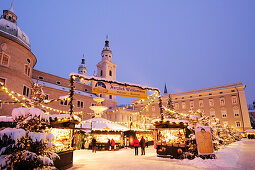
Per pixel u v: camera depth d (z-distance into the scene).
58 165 8.54
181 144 12.41
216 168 9.20
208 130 11.67
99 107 26.00
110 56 59.84
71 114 9.91
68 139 10.84
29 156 6.16
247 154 14.59
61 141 10.48
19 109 6.58
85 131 21.95
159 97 13.92
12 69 23.61
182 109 52.91
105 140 21.31
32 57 28.89
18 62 25.12
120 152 18.11
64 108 38.12
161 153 13.50
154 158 12.94
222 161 10.45
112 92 11.78
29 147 6.48
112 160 12.39
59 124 9.55
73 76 10.67
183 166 9.88
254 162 10.80
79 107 42.47
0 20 25.97
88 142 21.52
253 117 62.69
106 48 59.69
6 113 21.81
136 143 15.35
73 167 9.84
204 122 14.72
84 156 14.92
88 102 45.38
